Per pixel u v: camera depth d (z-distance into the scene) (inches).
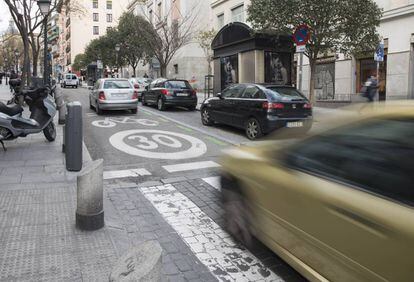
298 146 149.5
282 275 158.7
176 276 158.2
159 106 762.8
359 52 620.4
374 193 113.1
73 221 202.5
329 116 150.9
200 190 268.7
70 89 1911.9
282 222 145.0
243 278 156.9
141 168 327.9
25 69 754.2
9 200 232.2
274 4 568.7
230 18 1336.1
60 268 156.1
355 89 838.5
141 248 96.2
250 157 170.1
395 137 118.3
